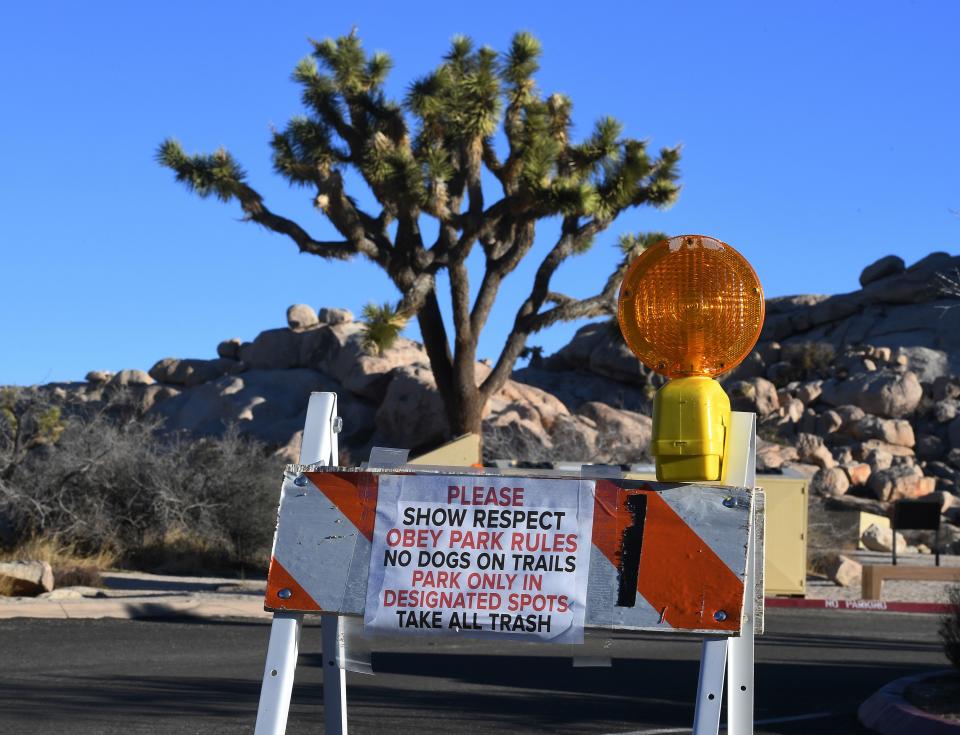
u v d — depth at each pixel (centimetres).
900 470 3794
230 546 1984
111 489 1978
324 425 366
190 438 3384
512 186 2058
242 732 673
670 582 324
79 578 1583
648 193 2048
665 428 333
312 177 1998
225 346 3997
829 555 2181
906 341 4847
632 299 348
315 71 2047
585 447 2733
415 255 2012
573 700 815
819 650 1123
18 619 1208
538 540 335
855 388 4431
